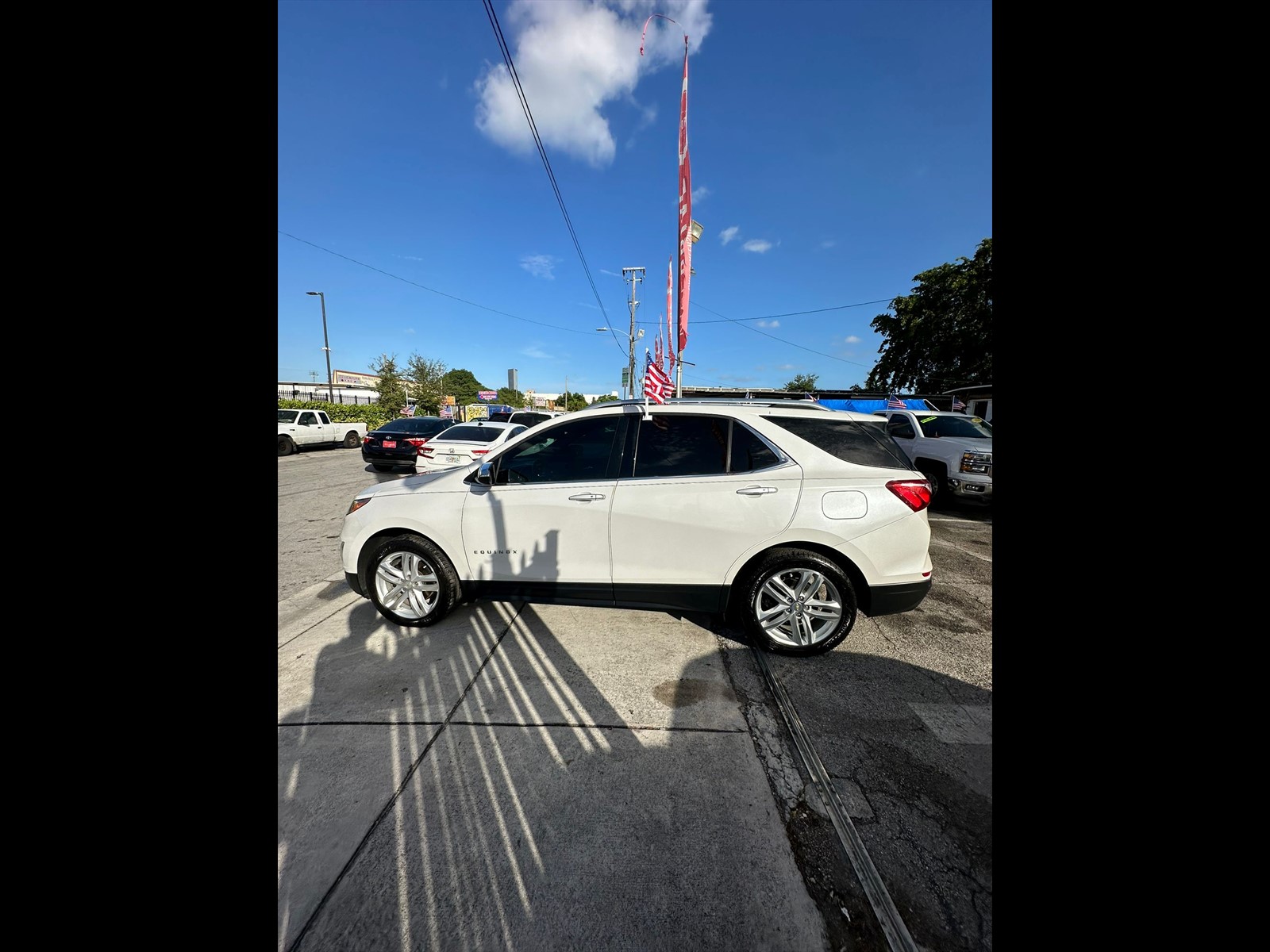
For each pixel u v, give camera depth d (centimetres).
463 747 217
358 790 191
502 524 322
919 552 294
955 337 2233
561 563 317
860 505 291
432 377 3841
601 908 146
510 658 297
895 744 221
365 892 151
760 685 271
